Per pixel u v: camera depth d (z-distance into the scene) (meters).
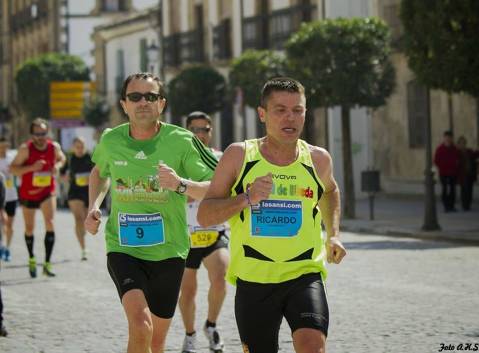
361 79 40.50
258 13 65.25
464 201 43.31
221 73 70.69
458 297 18.52
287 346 14.43
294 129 9.33
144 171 11.18
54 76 93.12
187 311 14.27
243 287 9.42
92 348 14.73
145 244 11.11
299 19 60.84
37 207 24.11
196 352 14.31
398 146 53.09
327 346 14.23
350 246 29.45
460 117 48.69
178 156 11.27
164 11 79.69
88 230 11.18
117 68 89.38
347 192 41.41
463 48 31.05
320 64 40.50
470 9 30.77
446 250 27.59
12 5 124.56
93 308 18.59
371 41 40.53
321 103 41.28
